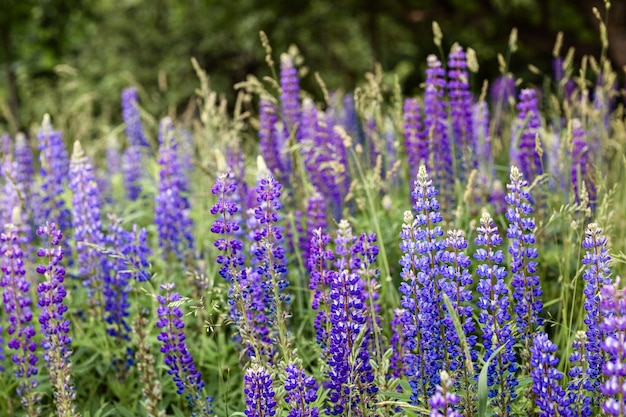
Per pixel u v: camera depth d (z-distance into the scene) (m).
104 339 2.90
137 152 4.03
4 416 2.75
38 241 3.42
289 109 3.53
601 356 2.30
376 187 3.06
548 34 8.51
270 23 9.57
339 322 2.34
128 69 10.88
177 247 3.18
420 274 2.36
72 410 2.54
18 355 2.69
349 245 2.62
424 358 2.35
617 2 7.24
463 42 9.38
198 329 3.04
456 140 3.31
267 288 2.51
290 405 2.39
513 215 2.40
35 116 9.69
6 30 9.64
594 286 2.33
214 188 2.50
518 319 2.42
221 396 2.72
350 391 2.34
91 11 10.68
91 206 2.97
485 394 2.19
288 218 3.22
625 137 3.49
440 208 3.21
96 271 2.94
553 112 3.72
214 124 3.60
